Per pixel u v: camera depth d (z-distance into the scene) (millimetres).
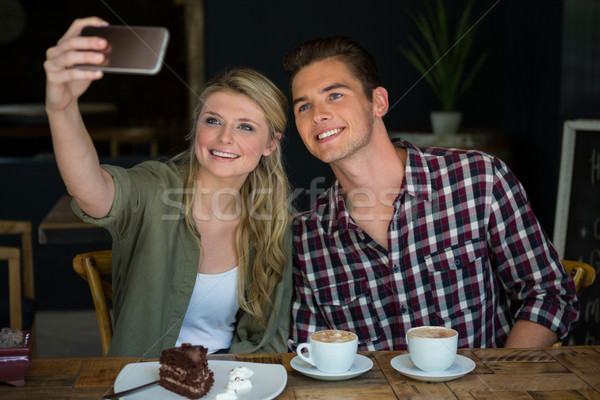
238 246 1618
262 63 3965
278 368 1156
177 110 7570
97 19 1000
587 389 1078
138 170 1556
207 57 3959
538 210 3365
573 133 2648
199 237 1555
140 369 1163
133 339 1508
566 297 1548
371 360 1206
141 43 978
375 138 1562
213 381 1101
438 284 1568
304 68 1539
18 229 2492
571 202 2643
